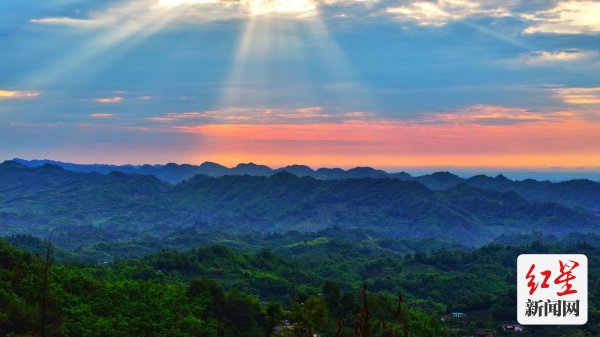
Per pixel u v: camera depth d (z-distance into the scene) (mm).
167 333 168375
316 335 164000
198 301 190125
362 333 72500
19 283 157875
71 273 191250
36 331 132125
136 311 175250
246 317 189875
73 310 161500
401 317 71312
